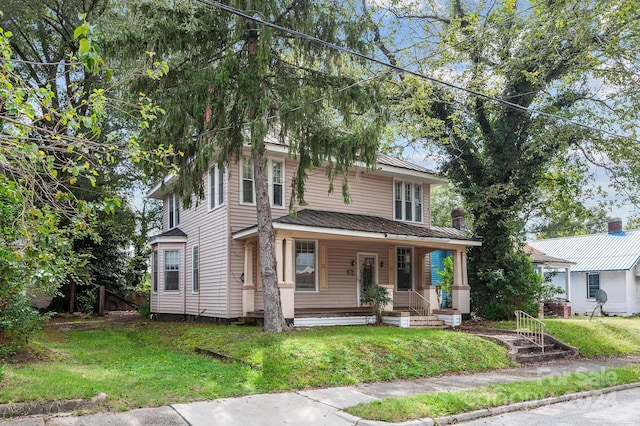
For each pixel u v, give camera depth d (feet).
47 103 20.02
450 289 69.97
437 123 63.00
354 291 63.31
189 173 42.06
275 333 42.55
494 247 65.62
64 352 39.01
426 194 72.69
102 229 86.99
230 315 55.77
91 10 63.67
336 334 42.29
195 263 65.72
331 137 42.91
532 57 56.24
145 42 38.73
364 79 44.29
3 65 18.67
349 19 42.83
